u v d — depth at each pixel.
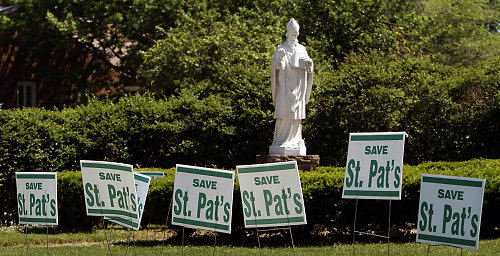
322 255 9.87
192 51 20.16
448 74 18.83
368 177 8.35
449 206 7.63
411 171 12.06
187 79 19.70
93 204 9.21
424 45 24.39
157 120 16.55
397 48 22.48
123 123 16.23
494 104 17.33
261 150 16.64
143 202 8.92
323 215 11.53
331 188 11.43
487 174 11.97
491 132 17.67
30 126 15.18
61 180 13.34
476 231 7.41
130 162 16.44
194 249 10.56
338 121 16.89
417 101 17.23
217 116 16.67
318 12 23.12
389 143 8.26
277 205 8.27
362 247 10.56
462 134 17.62
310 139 17.19
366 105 16.92
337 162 17.12
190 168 8.53
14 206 14.72
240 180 8.38
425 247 10.56
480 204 7.41
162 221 11.99
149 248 10.72
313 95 16.75
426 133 17.45
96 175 9.14
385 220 11.54
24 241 11.71
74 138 15.73
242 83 17.39
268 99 16.62
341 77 17.25
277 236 11.84
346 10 22.84
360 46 22.36
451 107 17.45
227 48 20.14
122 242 11.56
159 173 12.09
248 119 16.45
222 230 8.27
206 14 22.48
